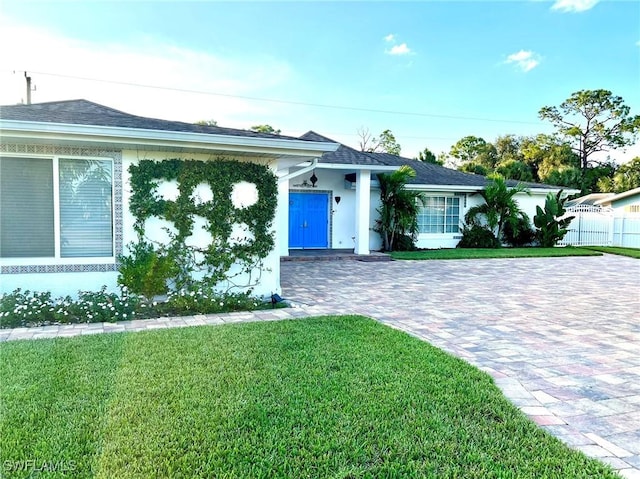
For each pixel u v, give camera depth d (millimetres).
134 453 2852
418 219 19375
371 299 8586
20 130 6336
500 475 2705
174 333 5719
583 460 2891
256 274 8383
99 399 3645
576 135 42875
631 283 11023
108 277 7352
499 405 3697
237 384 3998
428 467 2777
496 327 6543
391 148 45156
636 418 3592
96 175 7293
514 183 22500
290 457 2854
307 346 5215
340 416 3420
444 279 11328
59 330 5977
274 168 8531
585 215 23312
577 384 4316
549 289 10016
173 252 7598
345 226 18297
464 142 48062
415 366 4609
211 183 7902
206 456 2832
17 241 7000
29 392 3768
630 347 5574
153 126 7621
